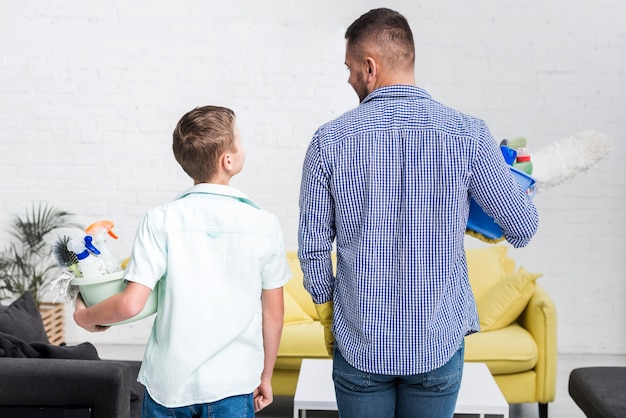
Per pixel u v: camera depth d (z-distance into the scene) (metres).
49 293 4.90
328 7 4.74
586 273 4.80
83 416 2.40
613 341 4.84
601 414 2.60
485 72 4.72
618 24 4.66
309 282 1.74
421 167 1.60
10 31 4.79
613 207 4.76
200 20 4.77
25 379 2.38
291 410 3.86
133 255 1.68
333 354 1.82
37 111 4.84
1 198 4.88
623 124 4.71
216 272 1.69
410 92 1.65
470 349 3.55
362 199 1.63
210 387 1.68
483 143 1.59
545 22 4.68
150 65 4.80
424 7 4.71
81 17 4.78
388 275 1.63
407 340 1.63
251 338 1.73
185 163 1.76
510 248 4.83
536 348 3.58
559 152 1.87
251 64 4.79
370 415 1.71
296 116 4.82
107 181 4.88
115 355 4.74
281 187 4.86
